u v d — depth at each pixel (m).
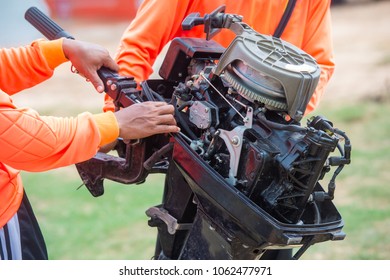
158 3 2.81
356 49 9.61
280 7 2.93
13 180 2.49
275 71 2.18
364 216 5.25
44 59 2.57
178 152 2.36
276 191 2.21
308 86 2.21
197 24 2.54
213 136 2.32
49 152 2.21
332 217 2.38
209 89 2.44
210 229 2.37
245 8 2.88
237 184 2.25
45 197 5.78
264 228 2.15
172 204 2.57
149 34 2.82
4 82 2.59
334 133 2.27
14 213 2.50
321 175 2.33
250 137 2.28
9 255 2.56
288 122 2.33
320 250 4.75
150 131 2.32
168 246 2.64
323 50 3.09
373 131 7.20
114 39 9.70
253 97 2.22
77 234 5.04
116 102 2.53
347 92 8.29
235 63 2.28
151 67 2.90
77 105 8.06
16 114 2.16
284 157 2.19
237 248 2.31
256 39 2.33
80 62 2.56
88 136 2.26
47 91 8.57
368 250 4.74
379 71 8.74
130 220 5.29
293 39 2.99
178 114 2.48
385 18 11.06
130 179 2.59
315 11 3.05
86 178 2.72
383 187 5.80
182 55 2.58
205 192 2.28
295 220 2.28
